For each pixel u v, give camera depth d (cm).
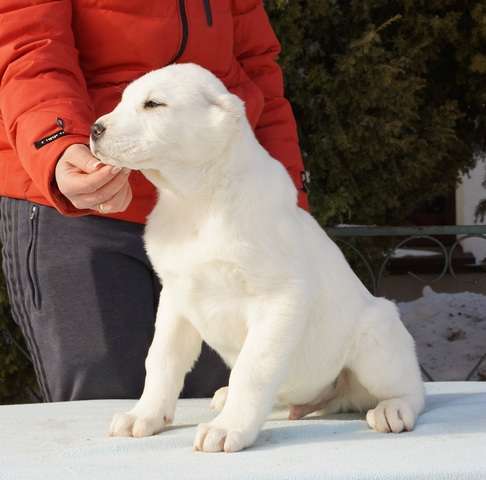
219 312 296
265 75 423
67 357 376
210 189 290
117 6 356
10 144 355
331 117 648
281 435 288
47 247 370
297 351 305
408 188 707
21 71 328
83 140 305
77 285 371
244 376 276
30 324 384
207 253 286
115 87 362
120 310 374
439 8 689
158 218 304
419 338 719
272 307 285
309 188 650
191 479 233
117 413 312
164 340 307
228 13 389
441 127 692
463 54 697
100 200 288
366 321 318
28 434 296
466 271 970
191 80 296
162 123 286
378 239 712
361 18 659
